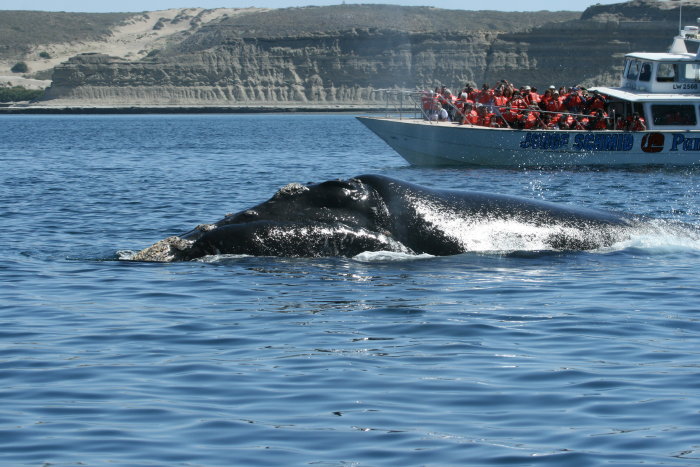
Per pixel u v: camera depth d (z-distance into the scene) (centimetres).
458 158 9644
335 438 1930
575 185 7581
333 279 3291
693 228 4147
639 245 3856
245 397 2186
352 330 2744
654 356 2494
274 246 3566
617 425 1988
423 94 10531
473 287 3241
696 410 2066
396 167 10256
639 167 9200
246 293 3173
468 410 2091
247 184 8206
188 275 3438
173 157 12700
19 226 5191
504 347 2584
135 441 1920
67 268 3731
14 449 1881
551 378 2309
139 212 5912
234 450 1872
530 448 1867
